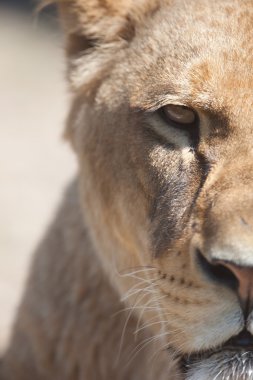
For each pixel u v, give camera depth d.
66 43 7.85
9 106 19.17
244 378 5.96
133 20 7.37
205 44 6.58
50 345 8.77
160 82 6.68
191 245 6.05
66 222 8.67
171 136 6.64
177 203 6.47
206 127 6.44
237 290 5.75
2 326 10.27
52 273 8.73
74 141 7.86
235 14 6.70
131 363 8.09
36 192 14.59
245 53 6.43
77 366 8.60
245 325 5.81
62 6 7.78
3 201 14.17
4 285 11.38
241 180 6.11
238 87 6.34
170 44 6.80
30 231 13.12
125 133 6.97
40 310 8.80
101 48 7.55
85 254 8.38
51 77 20.91
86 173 7.59
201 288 5.99
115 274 7.54
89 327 8.40
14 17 23.50
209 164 6.38
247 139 6.30
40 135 17.55
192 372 6.25
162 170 6.65
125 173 7.00
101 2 7.56
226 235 5.72
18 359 9.08
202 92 6.40
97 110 7.34
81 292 8.44
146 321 7.30
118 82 7.18
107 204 7.34
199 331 6.04
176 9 7.04
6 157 16.23
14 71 21.06
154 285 6.57
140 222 6.91
